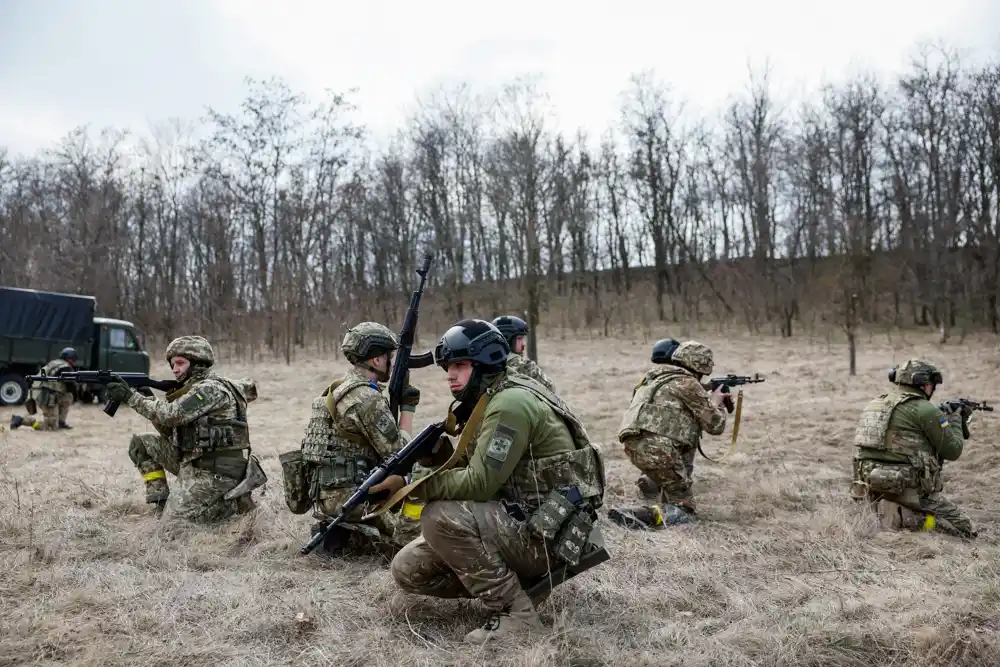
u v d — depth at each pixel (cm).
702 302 3744
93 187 3566
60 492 646
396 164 3988
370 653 319
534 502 332
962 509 627
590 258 4556
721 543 485
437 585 353
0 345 1558
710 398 588
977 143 3269
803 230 3731
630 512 543
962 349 2122
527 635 324
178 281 3891
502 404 320
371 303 3005
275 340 2808
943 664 305
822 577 423
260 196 3183
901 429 548
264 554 469
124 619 352
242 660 313
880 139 3631
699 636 333
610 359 2203
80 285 3266
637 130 4112
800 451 877
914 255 3041
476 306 3866
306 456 476
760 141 3809
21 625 343
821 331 2850
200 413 523
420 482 326
